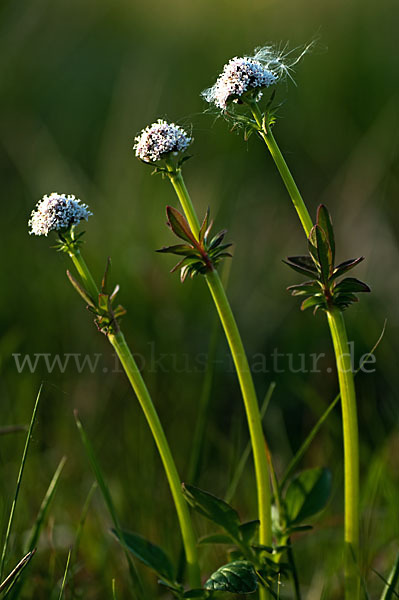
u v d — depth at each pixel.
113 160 7.42
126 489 3.90
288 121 7.49
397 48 7.90
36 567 3.31
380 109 7.35
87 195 7.06
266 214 6.65
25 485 3.82
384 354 4.91
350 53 7.91
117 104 7.89
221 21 9.05
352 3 8.45
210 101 2.47
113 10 9.85
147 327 5.34
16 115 8.47
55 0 9.62
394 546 3.28
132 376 2.55
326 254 2.27
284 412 4.86
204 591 2.53
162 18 9.77
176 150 2.38
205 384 3.66
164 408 4.69
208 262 2.39
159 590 3.36
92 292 2.48
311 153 7.26
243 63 2.27
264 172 7.11
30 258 6.25
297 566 3.47
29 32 9.33
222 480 4.29
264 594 2.66
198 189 6.87
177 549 3.51
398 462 3.90
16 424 4.43
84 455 4.33
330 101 7.59
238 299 5.78
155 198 6.85
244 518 3.95
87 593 3.39
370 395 4.73
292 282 5.87
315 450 4.41
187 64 8.58
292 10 8.77
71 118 8.52
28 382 4.74
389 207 6.18
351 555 2.63
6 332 5.47
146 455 4.25
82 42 9.57
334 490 3.86
